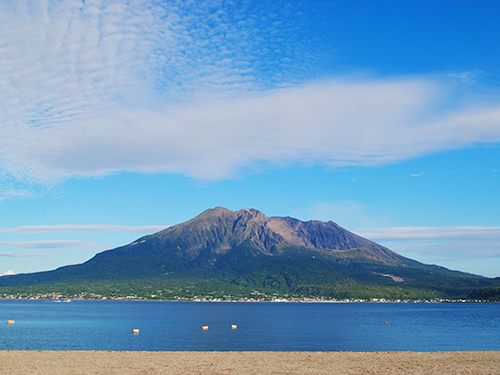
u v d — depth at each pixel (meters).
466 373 39.78
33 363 42.72
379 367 42.84
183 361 45.19
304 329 131.75
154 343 92.38
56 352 51.25
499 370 41.31
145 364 42.81
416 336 111.62
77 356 47.88
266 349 83.75
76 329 126.44
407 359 48.53
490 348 87.12
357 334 116.19
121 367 40.94
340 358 49.09
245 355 50.66
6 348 83.50
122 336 106.50
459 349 85.38
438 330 131.25
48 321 161.75
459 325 153.88
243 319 181.88
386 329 134.25
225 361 45.75
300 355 51.16
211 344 91.00
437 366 43.50
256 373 38.94
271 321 170.00
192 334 112.44
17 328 128.88
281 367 42.31
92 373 37.88
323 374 38.97
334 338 105.19
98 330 123.31
